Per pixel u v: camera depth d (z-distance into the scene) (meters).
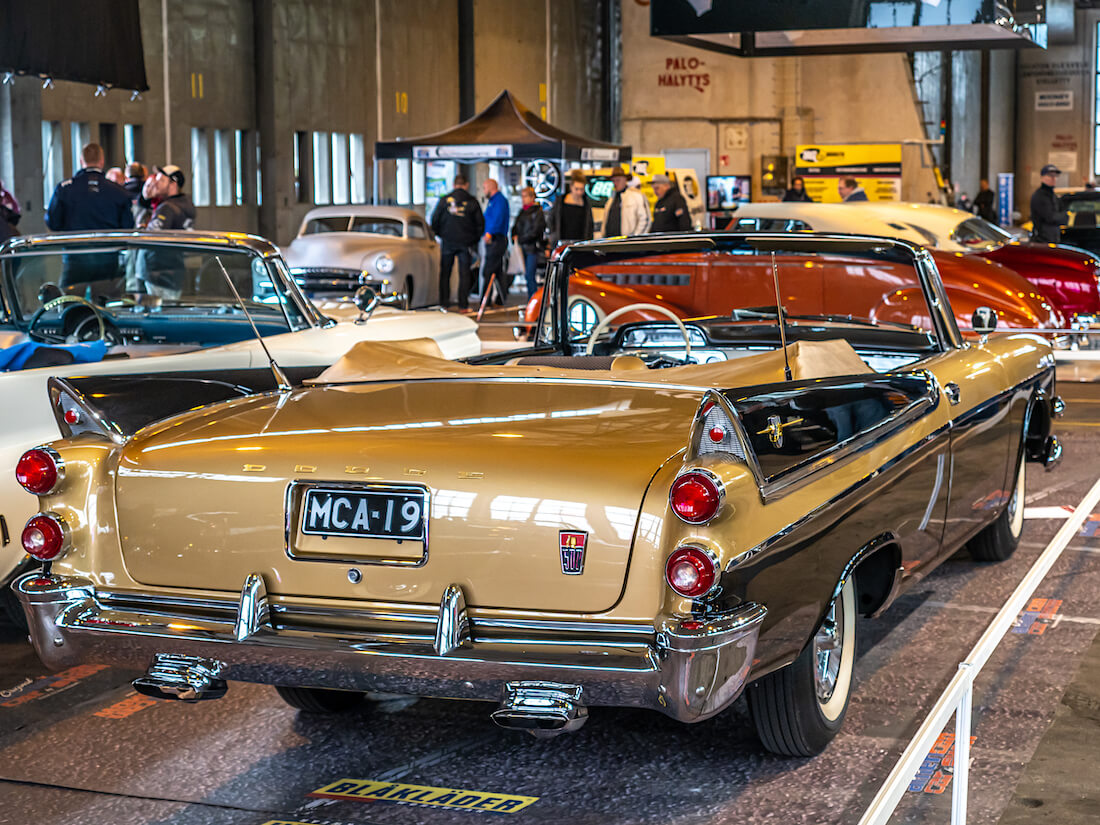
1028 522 6.70
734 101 33.16
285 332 6.60
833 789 3.56
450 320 7.65
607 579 3.02
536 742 3.96
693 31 19.25
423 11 28.77
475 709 4.28
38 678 4.68
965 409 4.66
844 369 4.04
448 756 3.88
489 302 20.48
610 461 3.09
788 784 3.60
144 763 3.86
